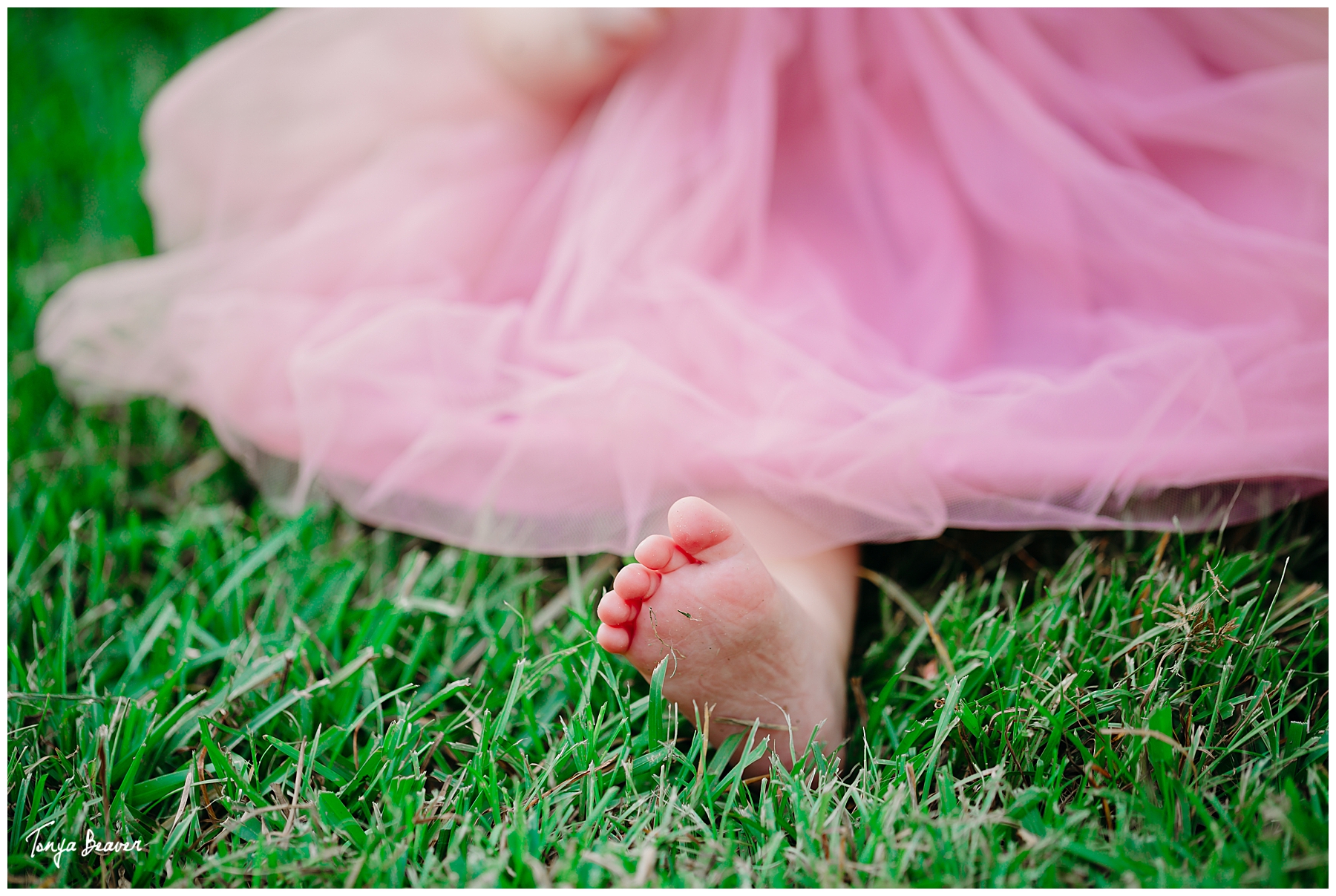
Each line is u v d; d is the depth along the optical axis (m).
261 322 0.71
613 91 0.73
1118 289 0.68
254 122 0.79
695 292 0.65
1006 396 0.63
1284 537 0.66
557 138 0.76
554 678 0.62
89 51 1.09
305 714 0.60
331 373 0.68
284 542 0.68
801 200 0.71
